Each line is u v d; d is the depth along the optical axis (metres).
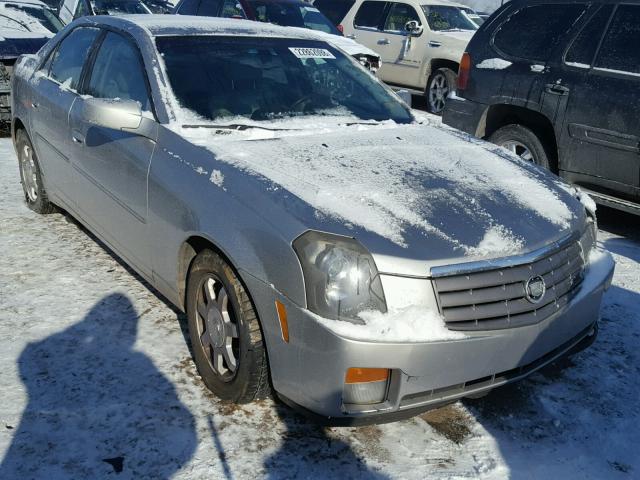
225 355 2.86
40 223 4.90
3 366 3.10
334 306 2.37
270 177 2.81
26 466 2.49
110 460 2.55
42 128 4.48
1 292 3.81
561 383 3.23
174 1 14.98
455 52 10.39
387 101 4.17
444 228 2.62
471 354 2.47
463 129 6.20
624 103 4.90
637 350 3.58
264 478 2.49
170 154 3.15
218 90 3.54
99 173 3.72
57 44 4.67
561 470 2.63
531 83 5.55
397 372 2.40
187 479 2.47
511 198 2.96
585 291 2.91
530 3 5.77
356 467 2.57
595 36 5.24
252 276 2.56
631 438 2.85
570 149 5.30
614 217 5.92
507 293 2.57
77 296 3.81
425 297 2.43
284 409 2.90
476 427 2.86
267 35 4.08
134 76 3.63
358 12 12.07
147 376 3.09
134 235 3.45
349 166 3.04
